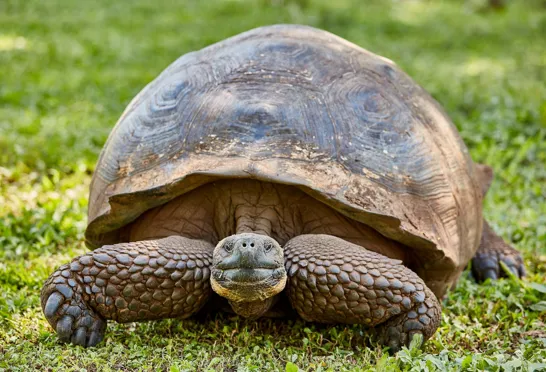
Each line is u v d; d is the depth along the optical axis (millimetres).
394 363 5348
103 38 21703
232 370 5488
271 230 6207
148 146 6375
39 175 10820
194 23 24297
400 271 5789
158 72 17609
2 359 5480
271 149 5953
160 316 5945
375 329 6000
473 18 28516
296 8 25703
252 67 6605
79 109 14211
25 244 8398
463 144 7562
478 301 7176
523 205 10070
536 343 6051
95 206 6621
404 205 6098
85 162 11211
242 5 27547
